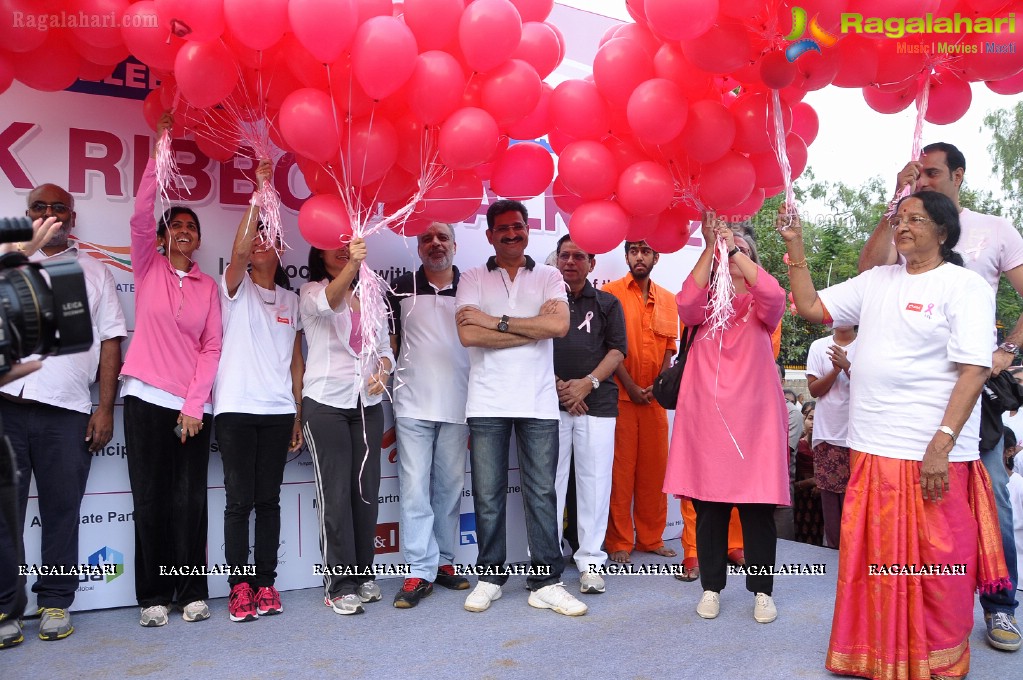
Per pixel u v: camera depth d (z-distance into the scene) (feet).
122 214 11.39
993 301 8.58
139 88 11.49
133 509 11.30
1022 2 9.66
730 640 10.17
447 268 12.60
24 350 5.12
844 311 9.64
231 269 10.82
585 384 12.68
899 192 10.33
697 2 8.07
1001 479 10.22
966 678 8.91
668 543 16.22
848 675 8.93
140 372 10.39
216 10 8.21
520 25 8.82
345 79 8.71
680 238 11.51
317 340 11.32
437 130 9.42
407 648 9.78
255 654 9.52
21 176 10.83
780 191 11.45
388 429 13.12
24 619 10.69
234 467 10.78
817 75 9.50
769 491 10.43
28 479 10.08
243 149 11.69
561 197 11.34
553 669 9.12
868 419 8.93
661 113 8.99
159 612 10.53
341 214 9.59
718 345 10.93
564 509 14.42
